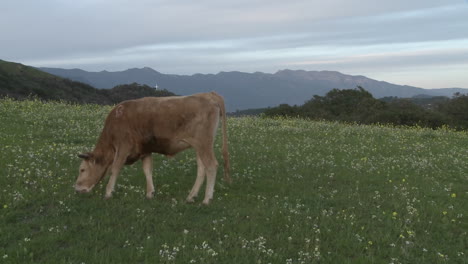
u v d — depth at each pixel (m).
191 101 9.23
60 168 11.26
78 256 6.27
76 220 7.69
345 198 10.05
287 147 16.94
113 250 6.52
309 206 9.35
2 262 5.91
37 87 79.81
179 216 8.19
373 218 8.66
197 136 9.20
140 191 9.77
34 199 8.56
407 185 11.63
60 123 18.78
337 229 7.91
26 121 18.44
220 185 10.61
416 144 19.61
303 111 47.81
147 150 9.49
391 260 6.64
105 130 9.58
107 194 9.20
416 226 8.30
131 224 7.63
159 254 6.40
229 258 6.45
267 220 8.19
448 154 17.09
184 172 11.93
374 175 12.80
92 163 9.47
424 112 41.00
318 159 14.88
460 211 9.33
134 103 9.42
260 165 13.39
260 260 6.31
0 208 8.03
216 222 7.87
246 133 20.44
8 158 11.42
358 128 25.33
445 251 7.19
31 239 6.84
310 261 6.49
